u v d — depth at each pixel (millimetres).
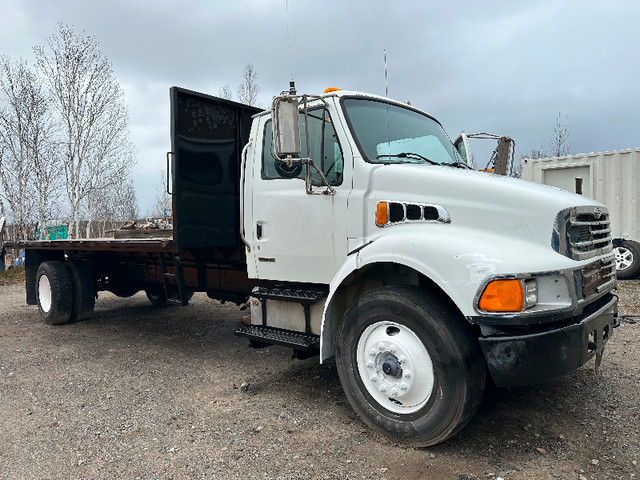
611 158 9930
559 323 2826
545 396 3803
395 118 4160
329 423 3445
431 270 2916
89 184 20250
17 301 9492
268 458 2963
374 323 3193
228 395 4051
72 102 18812
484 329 2799
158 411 3740
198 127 4684
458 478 2695
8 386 4359
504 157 5168
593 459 2867
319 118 3859
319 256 3785
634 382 4070
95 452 3094
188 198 4605
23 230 18797
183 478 2760
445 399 2844
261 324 4254
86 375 4652
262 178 4215
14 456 3062
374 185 3482
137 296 9641
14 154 18828
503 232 2949
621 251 9648
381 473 2764
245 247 4473
